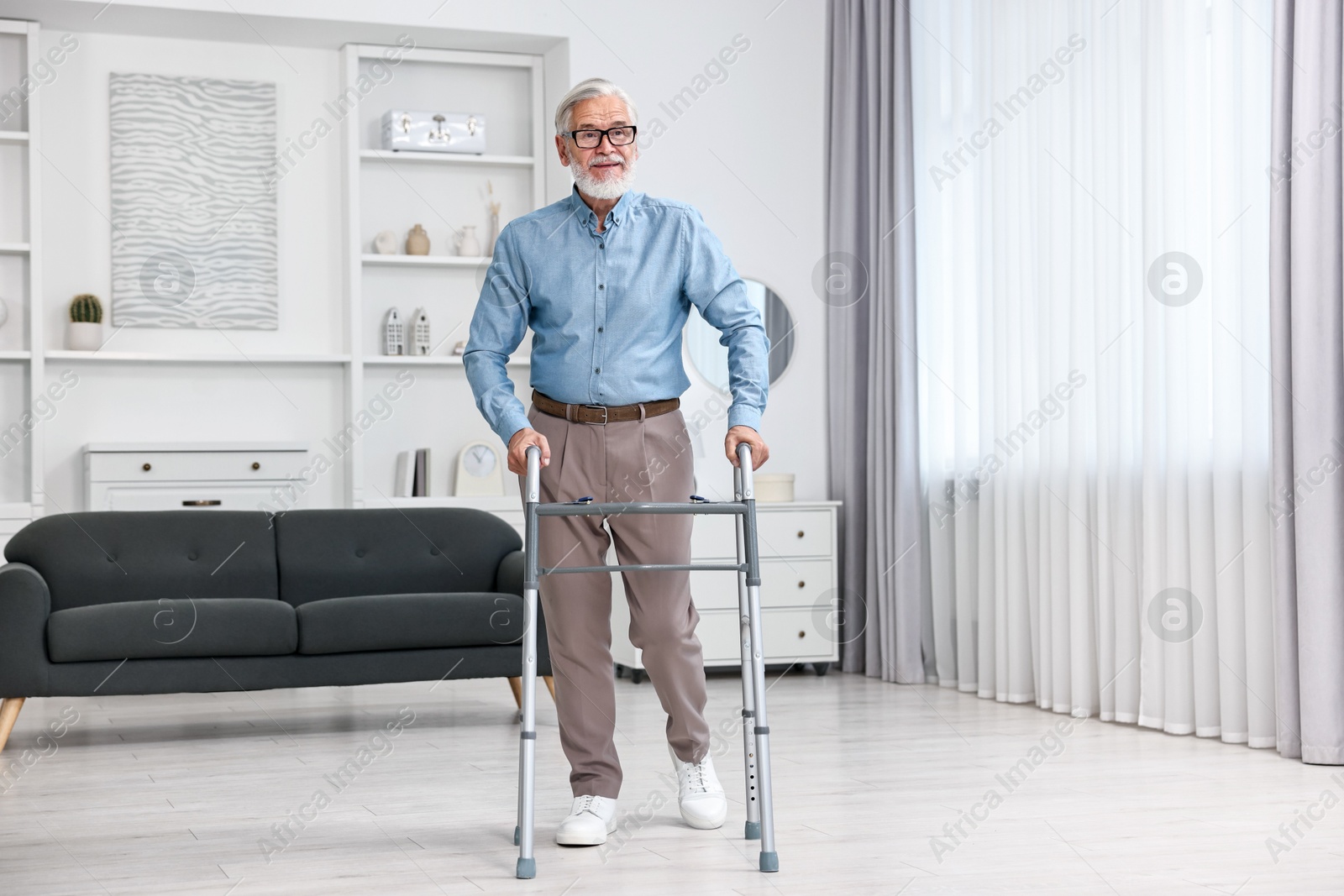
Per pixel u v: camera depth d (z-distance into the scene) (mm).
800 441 5484
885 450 4988
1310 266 3170
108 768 3230
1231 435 3486
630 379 2354
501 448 5516
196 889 2072
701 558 4969
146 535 4238
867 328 5254
